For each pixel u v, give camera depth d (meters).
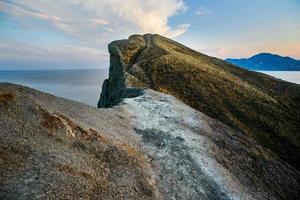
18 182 9.46
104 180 12.84
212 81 72.62
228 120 56.31
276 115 61.22
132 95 41.47
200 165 19.86
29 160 10.72
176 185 16.45
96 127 18.11
